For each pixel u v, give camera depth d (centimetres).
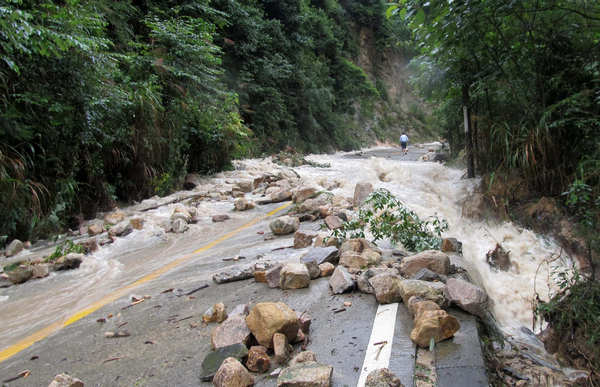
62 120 600
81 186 664
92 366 212
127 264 429
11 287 378
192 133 1009
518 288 333
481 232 471
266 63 2081
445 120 1043
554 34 491
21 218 534
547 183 495
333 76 3425
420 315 213
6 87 535
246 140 1523
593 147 459
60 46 533
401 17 512
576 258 377
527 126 545
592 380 217
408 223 381
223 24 1504
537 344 254
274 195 732
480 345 198
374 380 163
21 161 547
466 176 743
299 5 2583
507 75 557
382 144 3597
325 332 224
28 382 202
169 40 995
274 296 284
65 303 327
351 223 410
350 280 282
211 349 218
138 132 764
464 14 482
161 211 682
